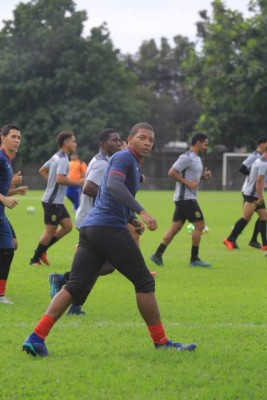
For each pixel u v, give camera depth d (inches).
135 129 686.5
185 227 2278.5
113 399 547.2
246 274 1277.1
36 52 6018.7
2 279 970.7
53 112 5979.3
